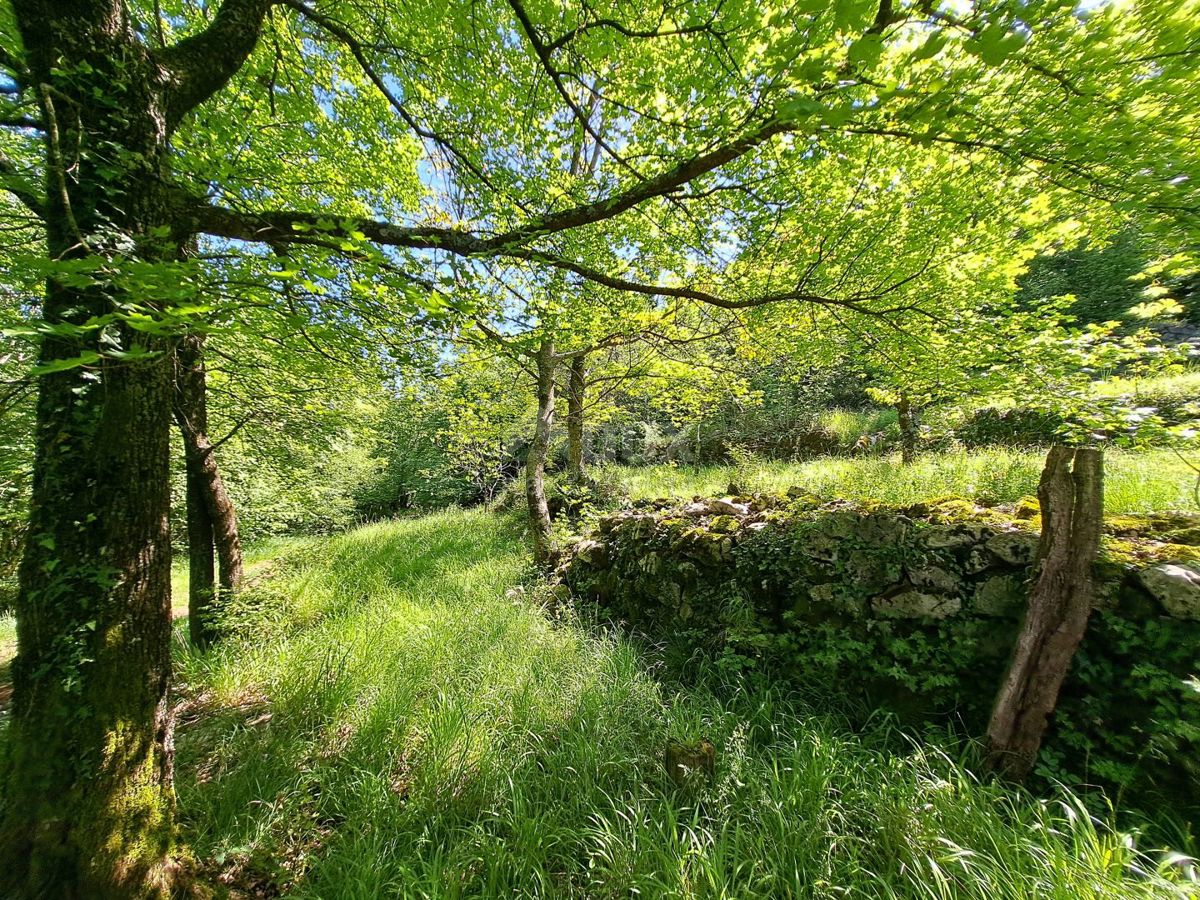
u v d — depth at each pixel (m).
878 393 7.27
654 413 14.98
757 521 4.45
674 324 6.77
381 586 6.43
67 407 1.99
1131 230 3.12
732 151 2.64
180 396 4.58
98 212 1.84
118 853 1.94
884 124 2.06
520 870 2.22
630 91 3.25
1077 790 2.36
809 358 5.81
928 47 1.30
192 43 2.37
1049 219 3.50
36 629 1.94
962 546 3.12
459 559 7.76
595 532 6.59
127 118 1.99
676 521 5.09
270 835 2.49
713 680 3.84
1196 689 2.09
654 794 2.58
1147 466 4.34
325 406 6.82
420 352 3.83
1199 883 1.76
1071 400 3.30
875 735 2.97
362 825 2.51
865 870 2.06
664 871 2.13
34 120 1.96
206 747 3.19
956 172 3.33
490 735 3.03
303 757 3.02
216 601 4.93
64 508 1.98
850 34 1.45
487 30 3.56
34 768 1.88
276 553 10.22
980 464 5.38
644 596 5.02
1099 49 1.51
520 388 9.45
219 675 4.05
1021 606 2.81
